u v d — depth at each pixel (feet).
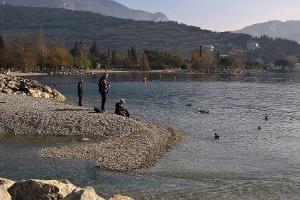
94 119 133.18
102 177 81.97
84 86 367.86
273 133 139.95
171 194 72.23
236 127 150.92
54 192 49.85
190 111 197.06
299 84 479.41
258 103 248.32
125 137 119.24
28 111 140.05
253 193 73.97
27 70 652.89
